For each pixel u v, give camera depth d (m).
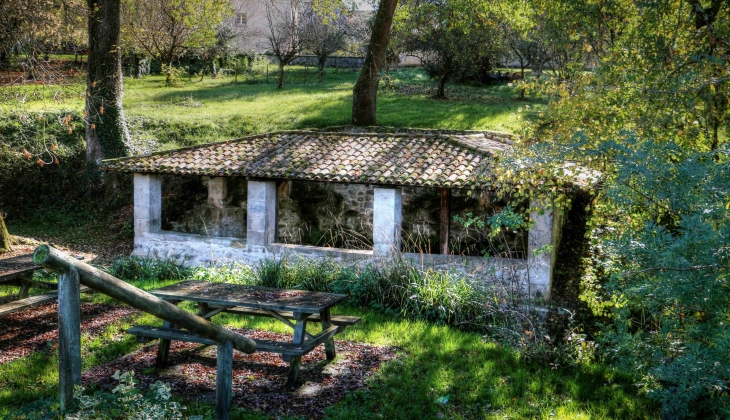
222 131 19.50
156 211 13.54
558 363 7.02
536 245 10.56
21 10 12.26
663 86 7.40
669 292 4.10
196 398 5.68
